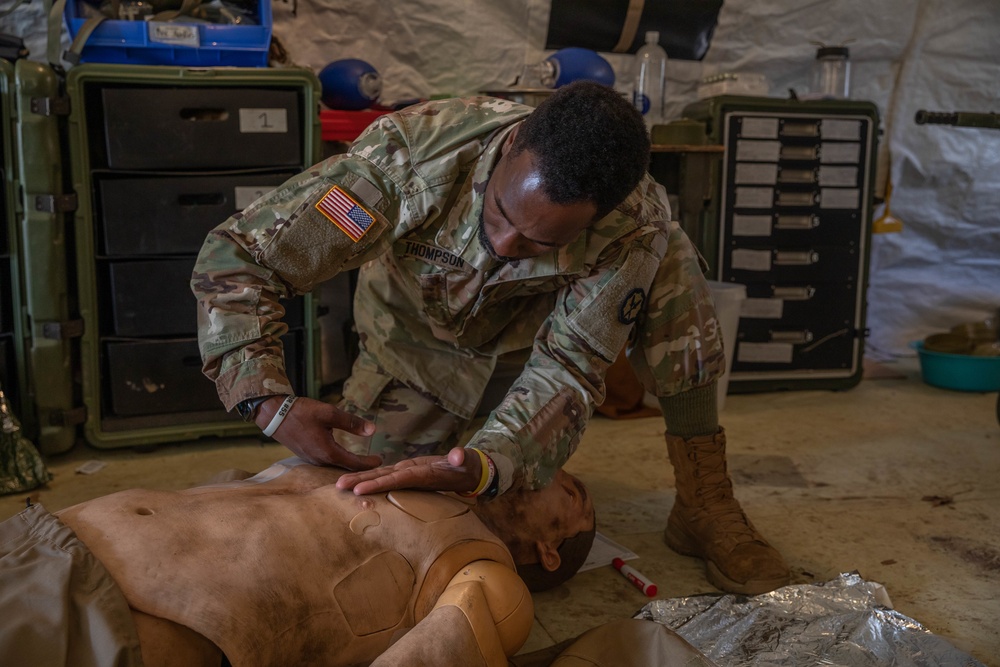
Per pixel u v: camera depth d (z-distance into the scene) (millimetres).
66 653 871
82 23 2381
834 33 3520
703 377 1771
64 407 2537
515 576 1198
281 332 1400
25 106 2357
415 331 1824
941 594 1767
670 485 2367
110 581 949
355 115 2729
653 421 2963
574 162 1154
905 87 3658
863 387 3488
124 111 2379
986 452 2678
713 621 1509
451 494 1488
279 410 1306
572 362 1484
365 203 1382
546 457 1420
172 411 2627
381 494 1211
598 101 1190
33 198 2410
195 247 2516
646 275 1506
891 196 3766
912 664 1398
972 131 3729
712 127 3148
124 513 1057
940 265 3947
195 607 962
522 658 1320
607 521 2117
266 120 2488
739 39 3467
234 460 2559
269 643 996
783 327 3330
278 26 3031
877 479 2434
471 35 3203
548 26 3246
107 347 2527
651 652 1257
